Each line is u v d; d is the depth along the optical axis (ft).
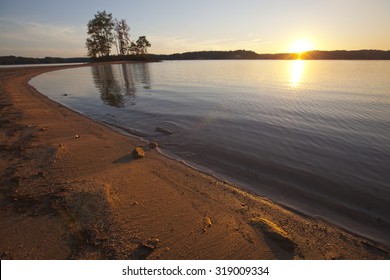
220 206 13.38
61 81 85.46
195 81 84.53
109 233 10.86
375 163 19.19
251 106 40.68
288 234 11.47
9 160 18.49
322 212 13.34
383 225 12.34
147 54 315.99
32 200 13.21
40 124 29.07
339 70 139.54
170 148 22.63
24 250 9.98
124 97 51.60
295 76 102.17
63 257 9.68
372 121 30.35
